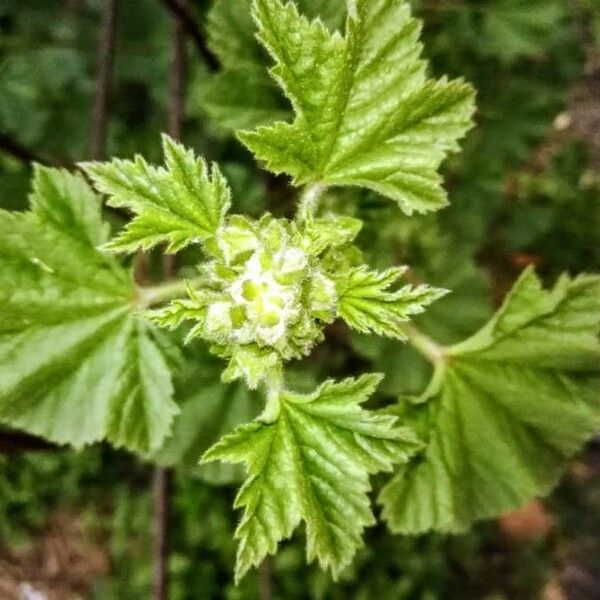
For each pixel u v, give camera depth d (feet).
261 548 0.37
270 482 0.37
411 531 0.51
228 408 0.58
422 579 1.20
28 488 1.15
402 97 0.41
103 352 0.45
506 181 1.28
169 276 0.55
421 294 0.36
